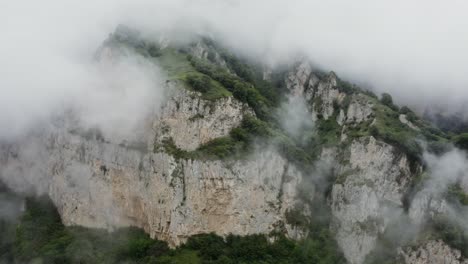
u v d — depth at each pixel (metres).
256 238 175.50
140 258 169.12
